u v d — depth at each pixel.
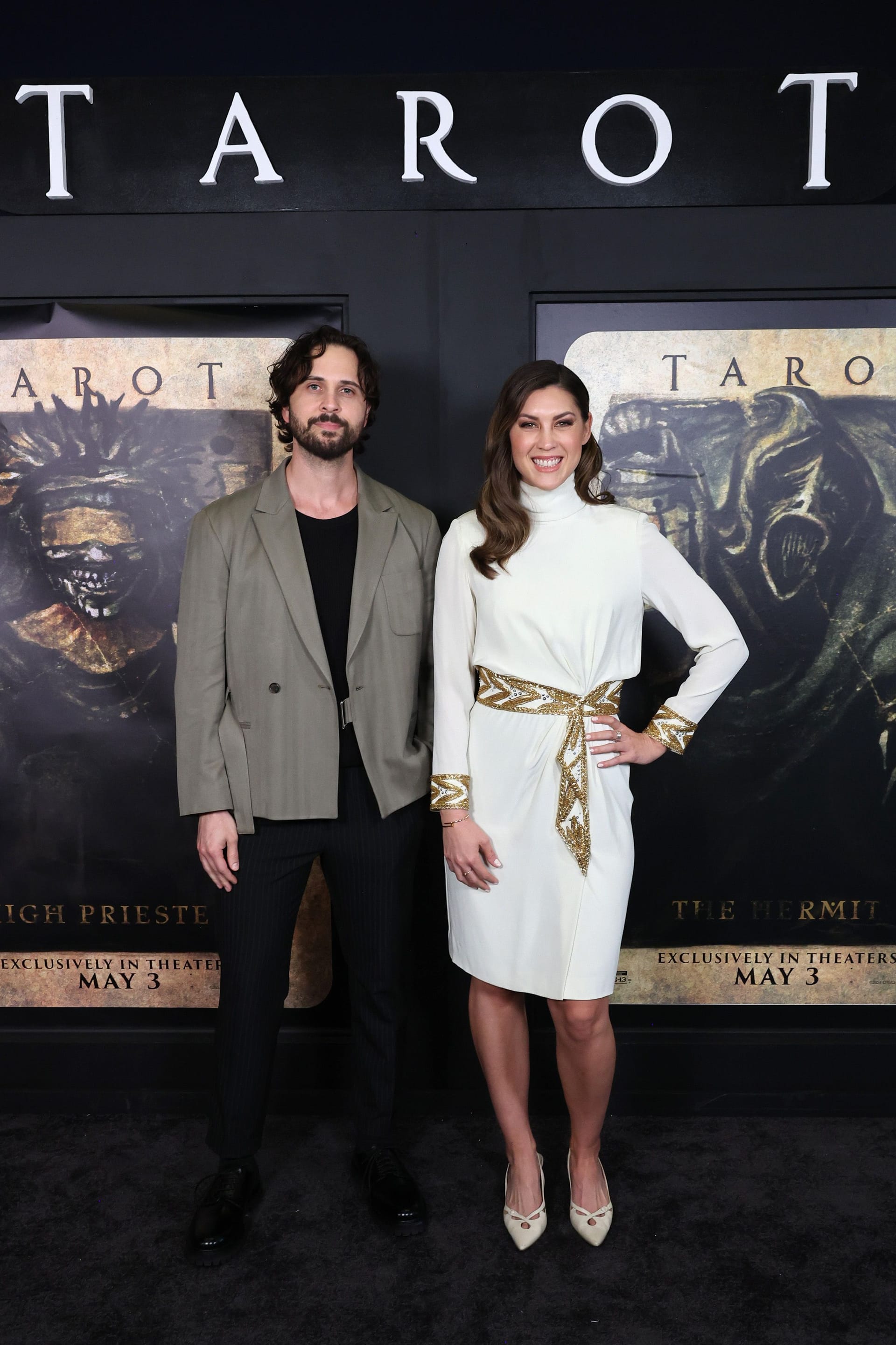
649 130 2.29
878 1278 1.88
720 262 2.32
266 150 2.31
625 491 2.41
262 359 2.39
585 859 1.86
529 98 2.28
